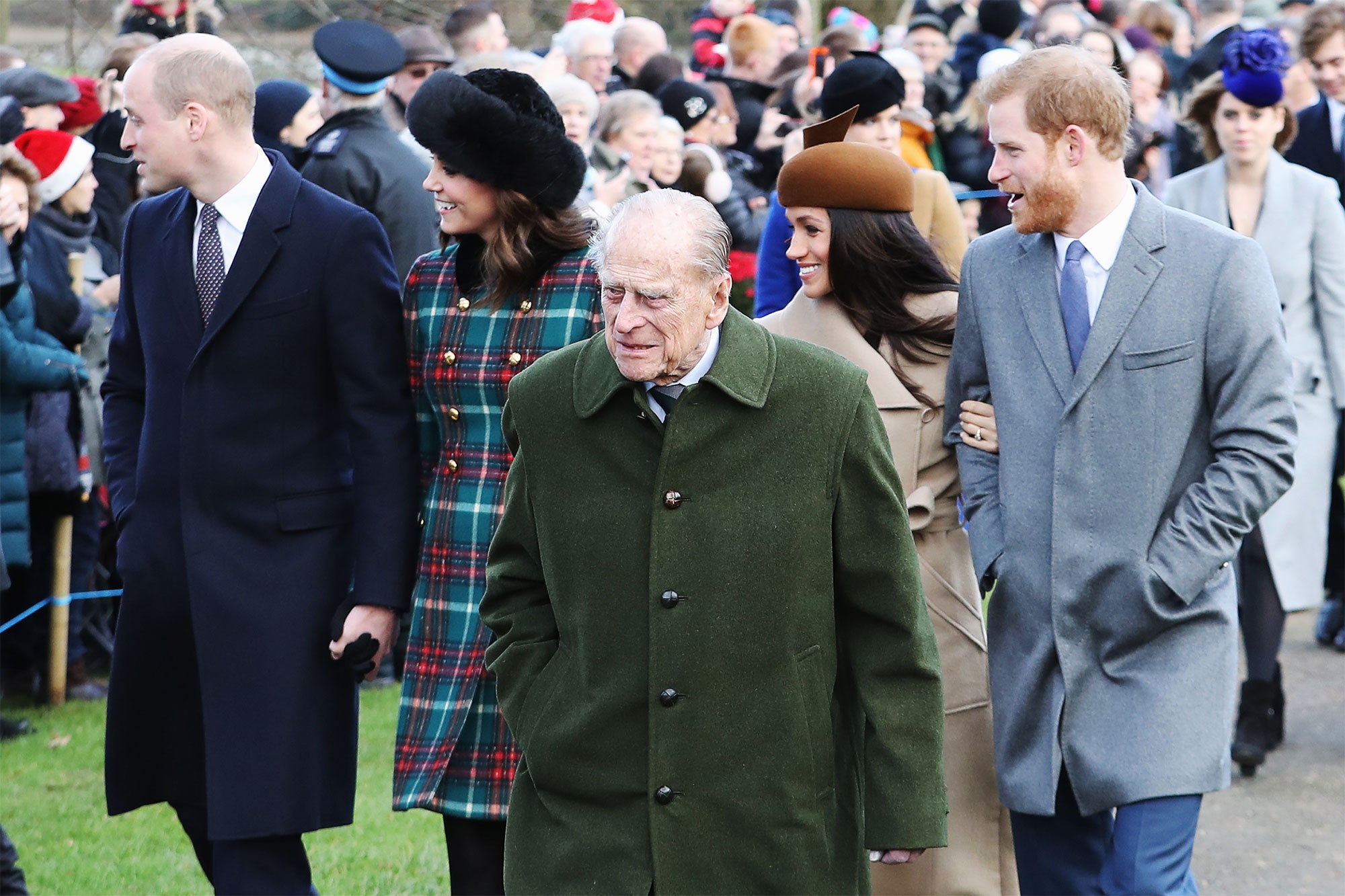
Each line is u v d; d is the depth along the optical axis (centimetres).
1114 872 502
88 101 992
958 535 575
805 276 583
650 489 421
